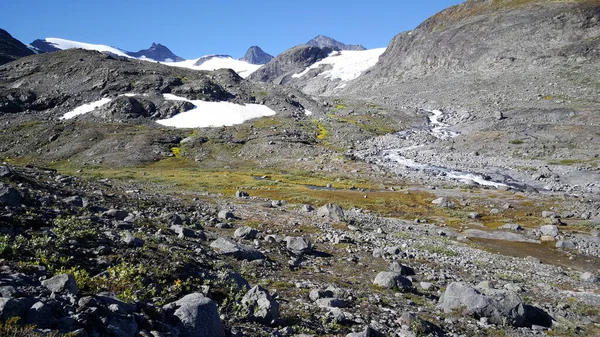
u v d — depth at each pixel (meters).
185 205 41.88
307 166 116.94
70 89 186.38
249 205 52.22
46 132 138.62
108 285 11.53
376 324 14.41
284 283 18.36
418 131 162.50
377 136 156.12
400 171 106.50
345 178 99.12
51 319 7.42
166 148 133.38
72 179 41.38
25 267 10.96
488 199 72.75
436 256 33.41
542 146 117.25
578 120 138.12
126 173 98.25
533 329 17.33
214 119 172.38
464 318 17.33
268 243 27.30
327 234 35.62
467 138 136.50
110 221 21.20
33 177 34.31
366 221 51.78
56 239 14.39
